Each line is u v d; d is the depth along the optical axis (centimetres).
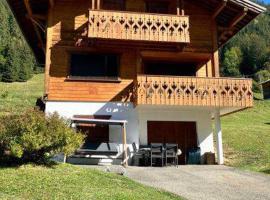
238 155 1852
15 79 7419
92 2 1711
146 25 1708
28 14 1800
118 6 1864
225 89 1678
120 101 1730
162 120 1769
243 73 9419
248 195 986
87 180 988
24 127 1062
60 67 1727
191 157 1736
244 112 4319
